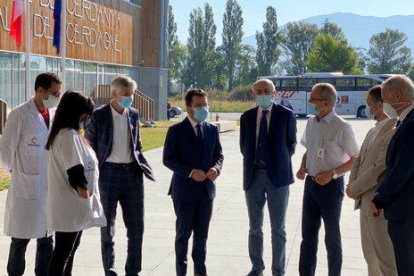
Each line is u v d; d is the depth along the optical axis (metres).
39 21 28.73
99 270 7.30
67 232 5.66
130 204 6.68
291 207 11.50
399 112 5.24
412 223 5.04
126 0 41.06
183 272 6.66
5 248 8.15
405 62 135.88
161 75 45.81
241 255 8.06
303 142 6.76
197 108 6.57
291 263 7.71
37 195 6.43
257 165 6.84
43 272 6.59
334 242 6.31
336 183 6.31
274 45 115.38
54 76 6.33
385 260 5.66
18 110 6.38
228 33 116.31
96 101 35.25
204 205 6.69
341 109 57.50
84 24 33.91
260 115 6.84
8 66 26.77
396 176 4.95
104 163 6.57
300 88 58.91
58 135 5.60
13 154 6.37
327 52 87.06
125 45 41.00
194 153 6.62
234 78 116.62
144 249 8.33
